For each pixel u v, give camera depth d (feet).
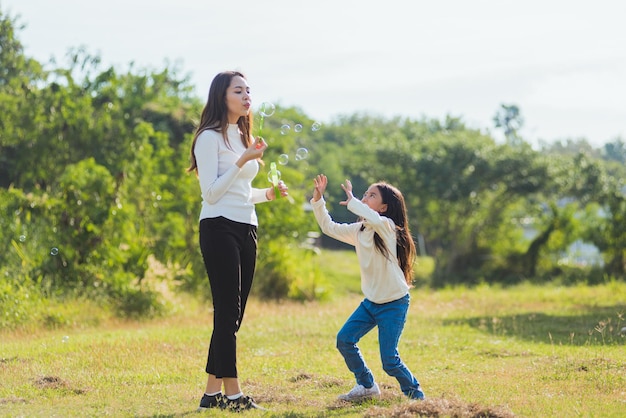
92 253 56.44
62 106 67.21
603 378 27.68
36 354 34.50
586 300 65.72
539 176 123.13
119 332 44.60
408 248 23.63
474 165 124.16
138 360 32.78
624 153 336.29
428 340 40.47
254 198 24.21
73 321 48.49
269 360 33.58
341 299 80.02
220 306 22.65
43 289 51.85
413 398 23.53
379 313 23.44
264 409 22.72
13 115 66.80
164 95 85.35
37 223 56.34
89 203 57.11
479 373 30.45
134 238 60.29
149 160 64.90
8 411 22.82
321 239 162.91
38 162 66.80
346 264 122.83
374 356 35.12
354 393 23.93
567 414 22.08
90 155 67.05
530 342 39.78
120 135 67.51
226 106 23.13
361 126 278.26
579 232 119.03
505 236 128.26
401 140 130.93
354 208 22.91
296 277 76.48
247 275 23.18
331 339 40.75
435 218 127.54
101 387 27.02
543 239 120.67
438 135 134.92
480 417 21.07
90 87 71.20
